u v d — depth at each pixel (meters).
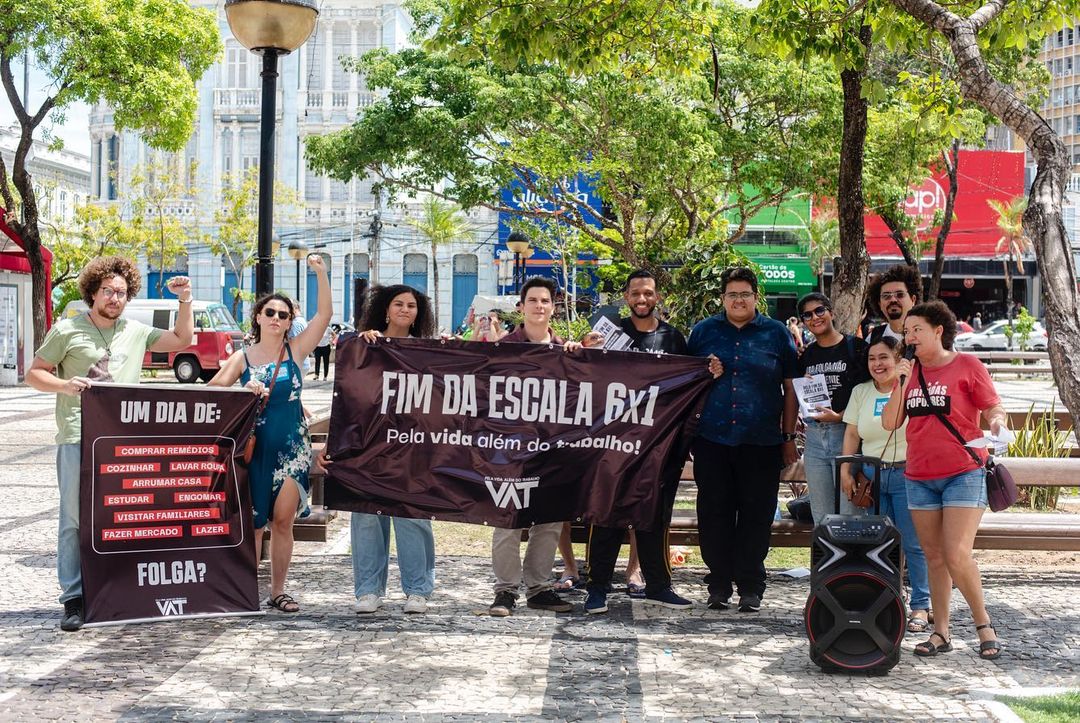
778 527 6.84
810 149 17.86
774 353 6.29
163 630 5.63
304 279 42.00
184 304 6.06
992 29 8.48
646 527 6.01
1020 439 9.96
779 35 8.66
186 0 24.30
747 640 5.62
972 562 5.24
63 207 50.94
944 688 4.81
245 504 6.02
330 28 41.72
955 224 41.88
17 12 21.66
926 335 5.29
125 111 23.16
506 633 5.70
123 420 5.73
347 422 6.12
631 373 6.07
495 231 41.94
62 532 5.70
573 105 18.25
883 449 5.91
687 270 11.26
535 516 6.05
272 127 7.48
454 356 6.12
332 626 5.77
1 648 5.27
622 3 8.63
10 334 24.92
